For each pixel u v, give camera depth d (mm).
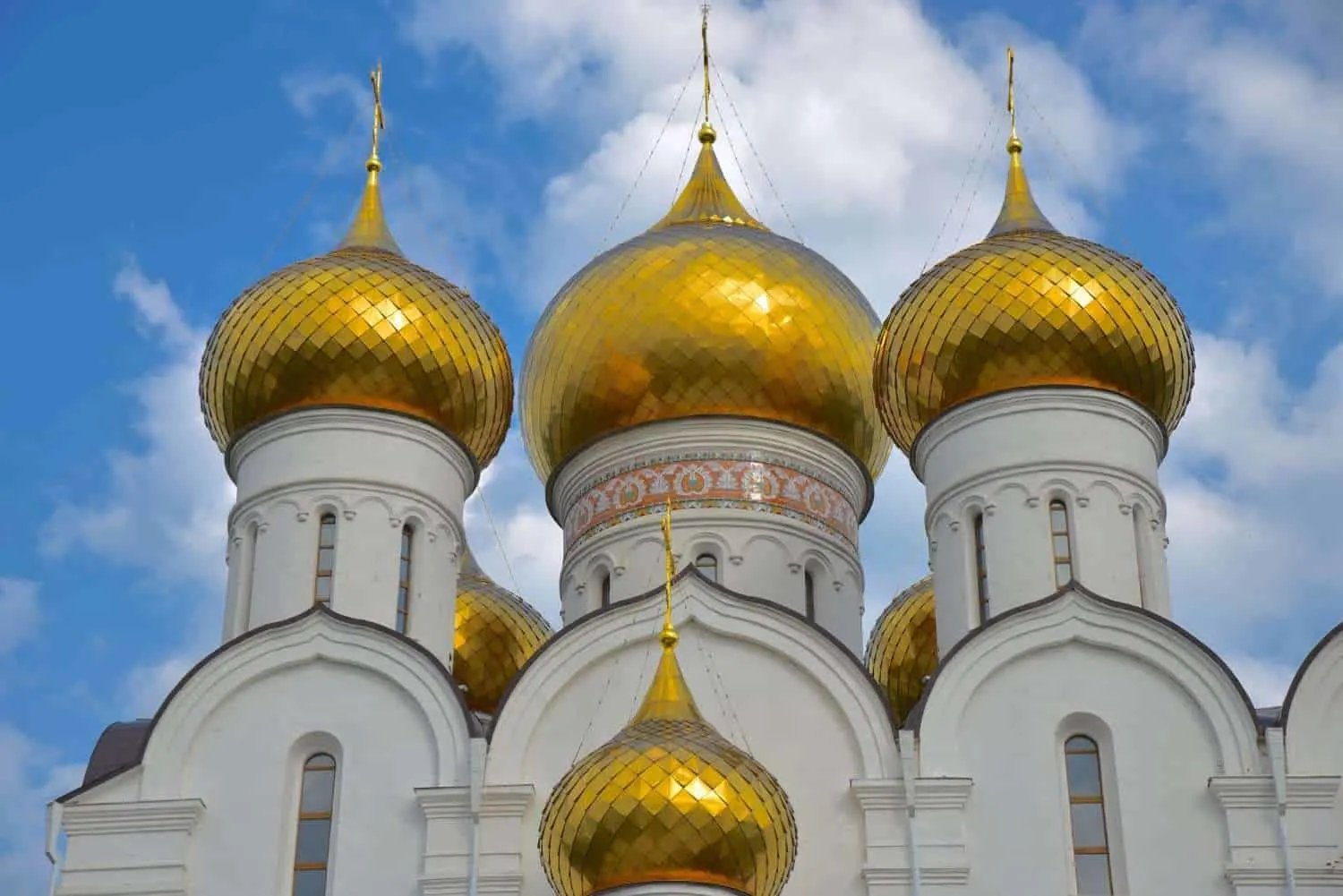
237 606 41344
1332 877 35781
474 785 37250
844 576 43938
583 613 43344
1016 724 37375
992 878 36250
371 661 38594
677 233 46156
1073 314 41406
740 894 34469
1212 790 36531
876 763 37250
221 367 43188
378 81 48875
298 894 37281
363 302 42969
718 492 43344
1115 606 37938
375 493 41844
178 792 37875
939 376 41906
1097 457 40719
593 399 44625
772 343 44344
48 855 37219
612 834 34219
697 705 37438
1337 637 37375
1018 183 45562
